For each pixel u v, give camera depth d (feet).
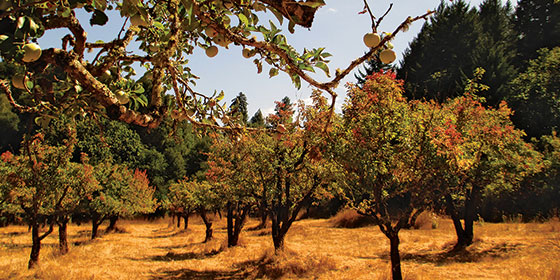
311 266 36.76
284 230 43.80
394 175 29.04
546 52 85.15
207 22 5.47
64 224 54.08
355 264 38.06
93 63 6.22
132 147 131.34
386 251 46.09
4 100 124.16
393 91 29.55
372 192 30.89
